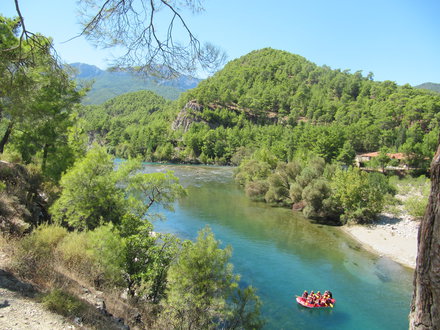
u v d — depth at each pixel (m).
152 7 5.73
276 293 18.62
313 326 15.41
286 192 45.47
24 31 5.93
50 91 13.12
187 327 10.61
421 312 3.75
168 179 21.23
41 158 25.08
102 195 18.61
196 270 11.05
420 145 78.44
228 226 33.00
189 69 6.37
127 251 13.35
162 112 196.75
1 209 13.87
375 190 35.38
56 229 13.82
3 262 9.22
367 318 16.33
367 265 23.62
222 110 155.62
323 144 86.25
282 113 168.50
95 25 5.85
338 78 189.75
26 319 6.77
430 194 3.71
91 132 150.62
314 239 29.84
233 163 116.00
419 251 3.81
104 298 10.62
